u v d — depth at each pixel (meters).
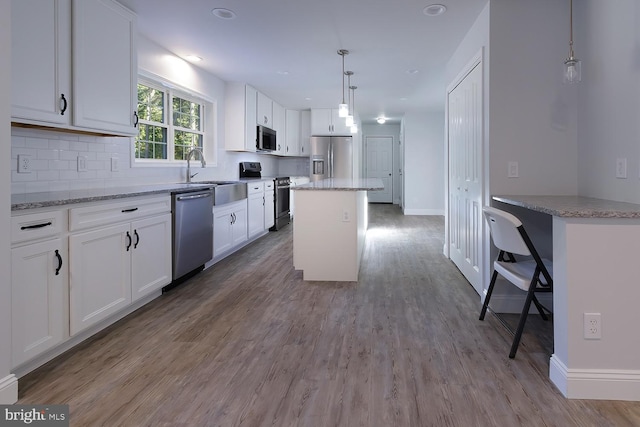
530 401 1.76
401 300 3.18
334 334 2.51
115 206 2.53
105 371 2.03
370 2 3.04
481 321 2.72
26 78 2.21
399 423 1.60
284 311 2.92
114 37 2.95
